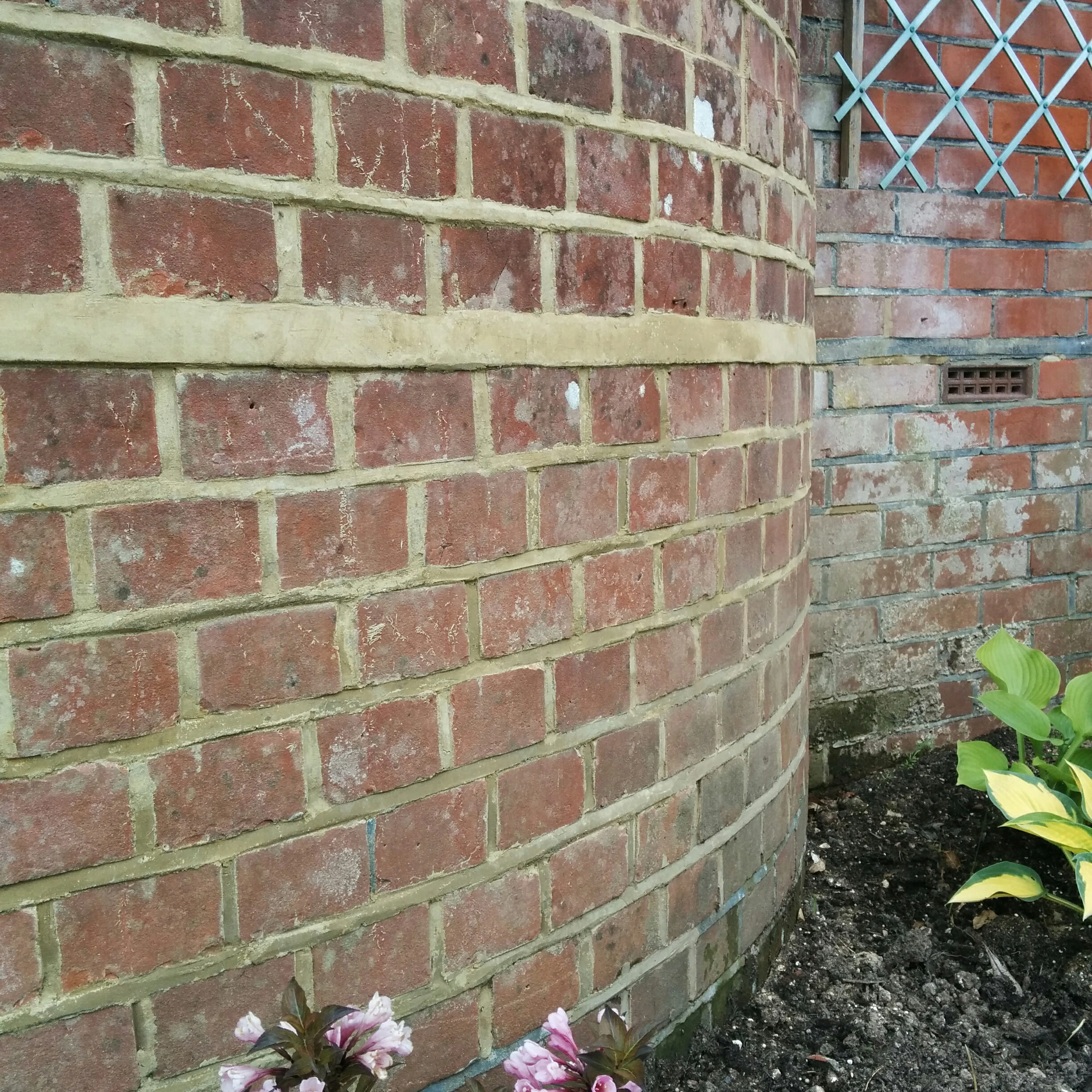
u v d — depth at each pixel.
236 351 0.99
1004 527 2.97
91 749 0.95
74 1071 0.96
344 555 1.09
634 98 1.34
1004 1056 1.77
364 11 1.04
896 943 2.06
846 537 2.77
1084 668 3.16
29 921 0.93
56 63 0.87
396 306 1.10
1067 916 2.20
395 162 1.08
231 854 1.05
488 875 1.27
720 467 1.59
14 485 0.88
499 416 1.21
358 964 1.16
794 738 2.03
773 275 1.75
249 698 1.04
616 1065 1.10
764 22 1.68
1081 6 2.87
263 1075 0.97
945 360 2.81
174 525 0.97
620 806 1.44
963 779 2.40
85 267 0.90
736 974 1.78
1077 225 2.93
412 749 1.18
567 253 1.27
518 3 1.18
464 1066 1.27
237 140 0.97
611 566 1.39
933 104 2.71
